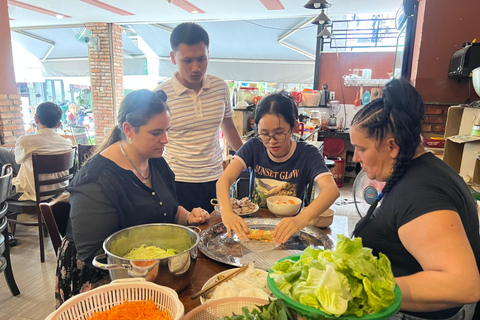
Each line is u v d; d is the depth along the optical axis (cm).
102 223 105
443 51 306
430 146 273
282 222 113
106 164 111
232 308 70
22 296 223
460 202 76
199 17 613
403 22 388
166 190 133
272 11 555
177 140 195
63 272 117
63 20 658
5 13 425
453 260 65
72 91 1061
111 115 705
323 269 61
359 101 544
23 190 287
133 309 73
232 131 223
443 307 67
